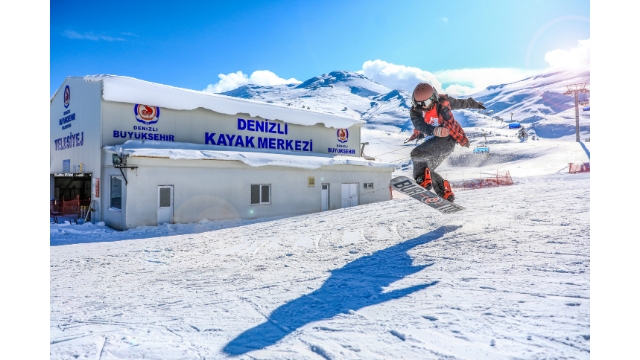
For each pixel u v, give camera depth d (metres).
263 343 2.86
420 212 9.51
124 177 12.62
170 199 13.58
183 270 5.86
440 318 3.00
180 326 3.33
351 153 22.34
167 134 15.55
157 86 15.20
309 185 17.44
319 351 2.63
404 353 2.49
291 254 6.46
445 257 4.95
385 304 3.49
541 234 5.32
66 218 16.00
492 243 5.25
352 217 10.57
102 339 3.12
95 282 5.32
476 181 27.00
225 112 16.97
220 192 14.68
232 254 6.98
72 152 16.31
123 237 11.34
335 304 3.63
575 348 2.30
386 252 5.73
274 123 18.91
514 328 2.66
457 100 5.50
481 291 3.50
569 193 9.36
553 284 3.43
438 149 5.57
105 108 14.09
